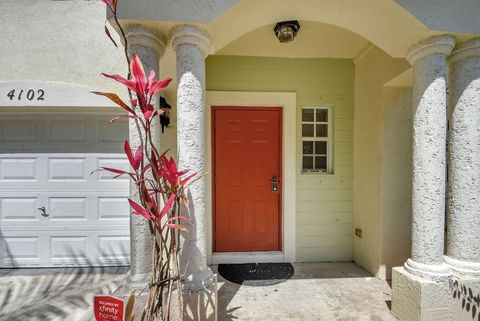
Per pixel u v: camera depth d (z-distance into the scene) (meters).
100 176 3.34
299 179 3.58
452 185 2.21
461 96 2.16
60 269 3.28
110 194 3.34
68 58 2.94
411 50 2.20
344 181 3.61
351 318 2.30
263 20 2.14
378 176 3.04
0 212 3.29
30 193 3.30
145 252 1.97
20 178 3.30
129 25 1.88
